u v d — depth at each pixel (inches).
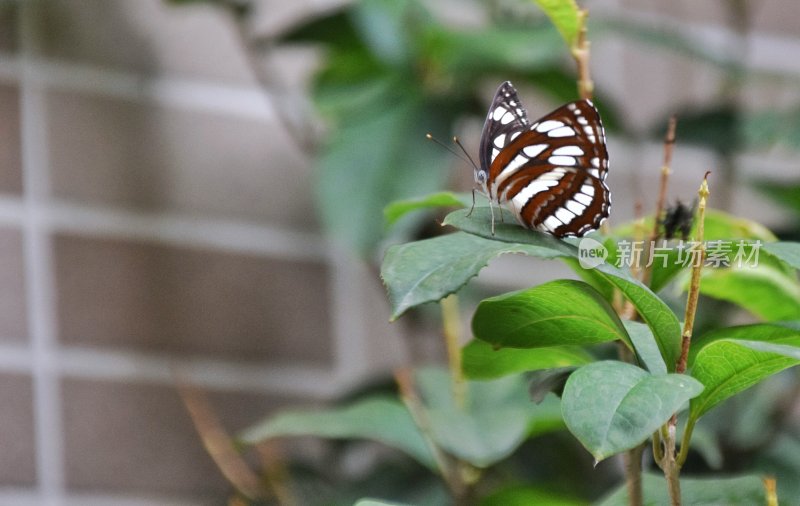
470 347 60.5
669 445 59.1
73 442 69.1
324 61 70.3
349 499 67.0
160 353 69.9
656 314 59.2
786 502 60.8
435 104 68.7
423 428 64.4
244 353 70.4
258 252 70.8
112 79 70.3
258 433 64.8
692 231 61.4
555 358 60.6
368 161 68.0
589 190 59.8
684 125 70.2
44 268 69.3
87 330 69.4
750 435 67.7
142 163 70.2
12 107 69.4
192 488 69.6
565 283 59.2
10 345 68.9
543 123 59.9
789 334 59.7
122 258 69.9
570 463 68.2
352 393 68.5
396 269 59.1
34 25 69.8
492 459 64.1
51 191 69.6
